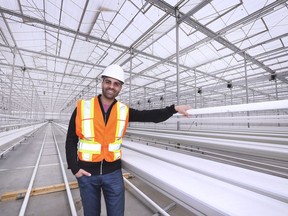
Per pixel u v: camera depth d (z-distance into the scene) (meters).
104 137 0.90
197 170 0.81
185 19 3.50
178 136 2.03
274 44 5.06
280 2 3.11
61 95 14.76
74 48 5.68
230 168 0.82
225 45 4.89
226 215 0.42
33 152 4.16
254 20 3.74
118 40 5.01
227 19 3.98
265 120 1.81
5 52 6.20
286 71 6.43
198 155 2.68
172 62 6.07
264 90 10.31
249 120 1.92
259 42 4.88
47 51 5.91
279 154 0.89
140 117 1.03
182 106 0.99
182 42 5.09
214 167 0.83
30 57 6.61
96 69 7.51
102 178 0.89
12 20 4.08
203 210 0.49
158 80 8.70
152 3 3.32
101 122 0.90
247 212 0.43
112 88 0.94
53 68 7.73
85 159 0.88
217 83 9.01
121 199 0.94
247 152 1.10
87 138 0.89
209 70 7.14
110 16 4.06
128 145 1.57
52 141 6.09
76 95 14.25
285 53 5.64
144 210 1.72
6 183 2.29
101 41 4.83
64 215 1.62
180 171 0.79
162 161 0.99
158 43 5.37
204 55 5.89
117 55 6.03
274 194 0.54
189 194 0.55
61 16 4.11
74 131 0.95
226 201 0.50
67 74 7.55
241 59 6.10
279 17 3.96
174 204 1.79
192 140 1.67
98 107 0.93
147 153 1.20
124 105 1.01
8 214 1.62
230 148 1.22
